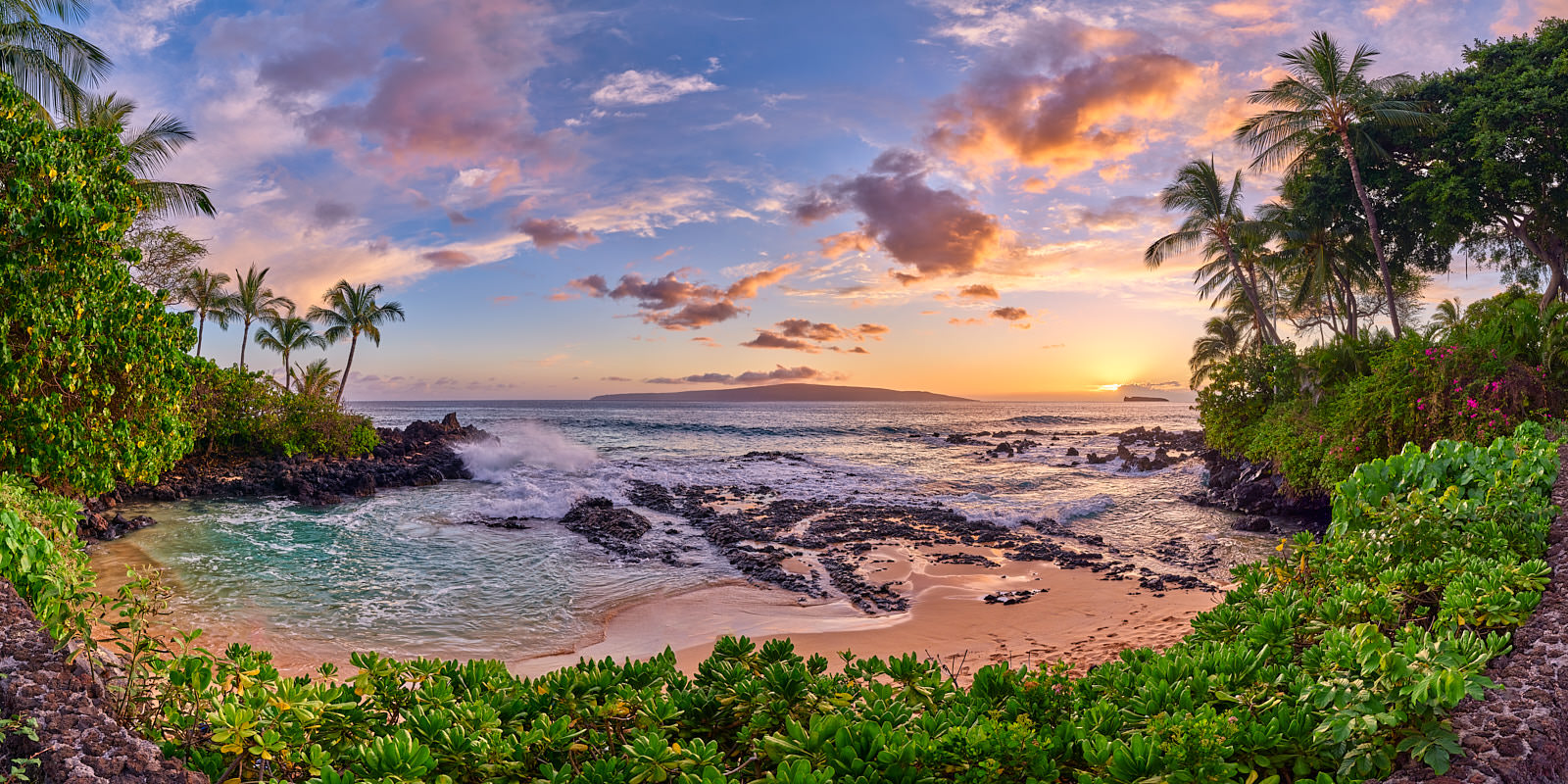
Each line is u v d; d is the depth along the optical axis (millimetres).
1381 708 2822
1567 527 5293
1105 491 25312
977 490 25906
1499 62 26141
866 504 21969
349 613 11016
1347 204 28141
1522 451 6270
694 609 11711
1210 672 3332
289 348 48375
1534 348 14406
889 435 60125
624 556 15297
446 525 18078
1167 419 108562
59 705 3107
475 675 3547
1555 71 23359
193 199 24312
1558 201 24094
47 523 5605
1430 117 24812
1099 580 13242
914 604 11898
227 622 10367
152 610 3986
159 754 2920
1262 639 3779
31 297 9516
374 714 3115
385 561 14367
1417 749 2746
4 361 9555
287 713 2922
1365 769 2684
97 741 2930
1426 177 26016
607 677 3396
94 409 11227
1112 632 10273
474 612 11320
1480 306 17391
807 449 45969
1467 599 3893
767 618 11211
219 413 26328
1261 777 2770
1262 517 18625
